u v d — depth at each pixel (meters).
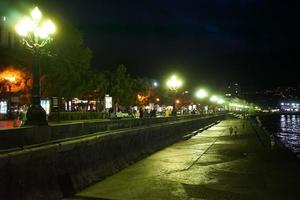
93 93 74.88
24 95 49.12
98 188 12.83
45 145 10.62
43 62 50.06
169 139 29.80
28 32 16.88
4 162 8.40
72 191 11.78
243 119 88.88
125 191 12.53
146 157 21.17
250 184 13.96
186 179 14.79
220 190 12.91
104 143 15.20
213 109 129.38
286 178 15.18
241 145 28.86
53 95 54.31
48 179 10.48
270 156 22.20
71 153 12.10
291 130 102.88
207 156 22.02
